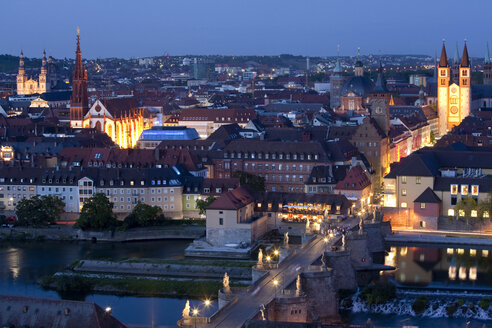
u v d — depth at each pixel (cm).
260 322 19912
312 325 19900
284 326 19888
